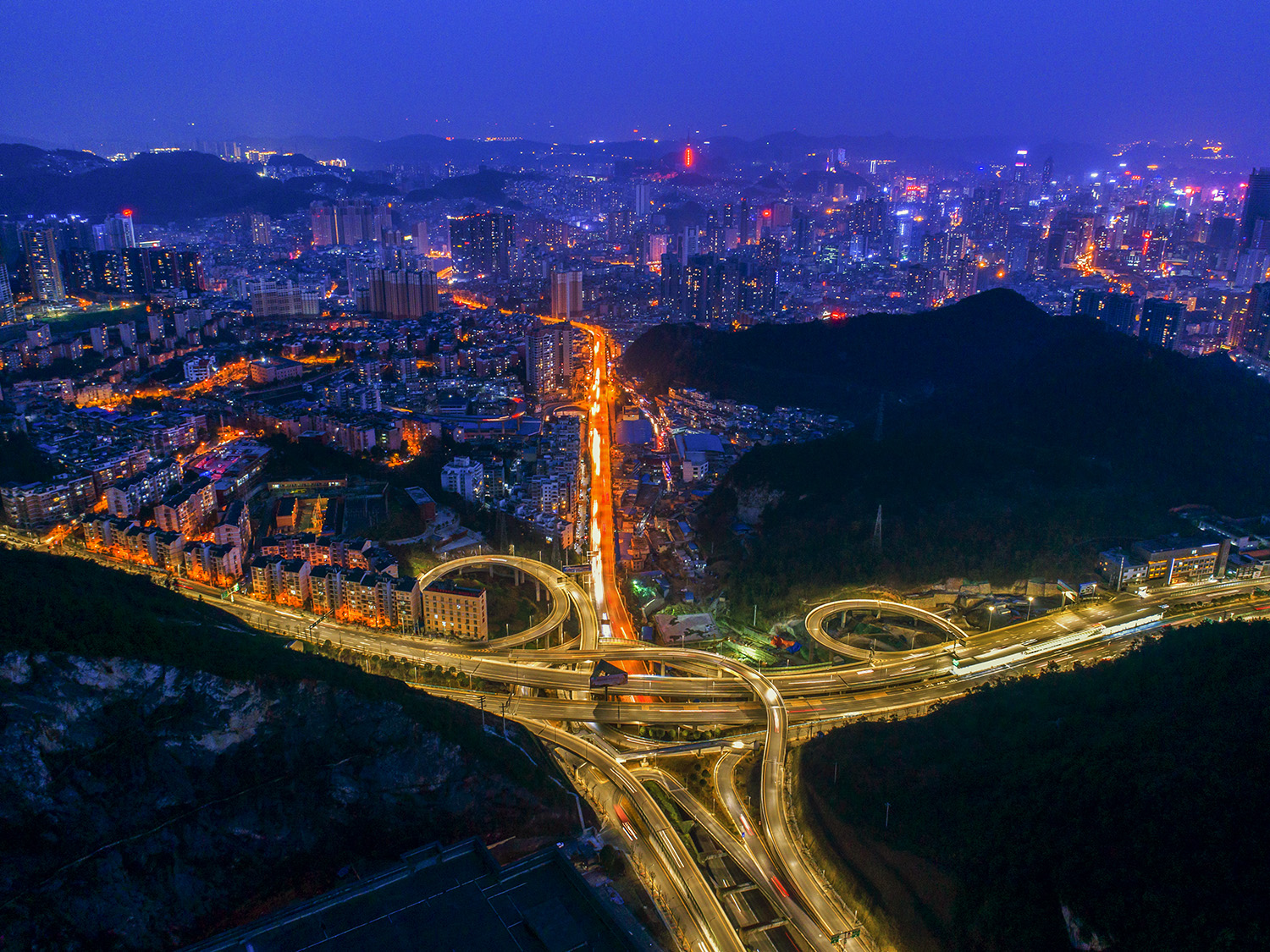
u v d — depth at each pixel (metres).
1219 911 177.12
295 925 196.62
